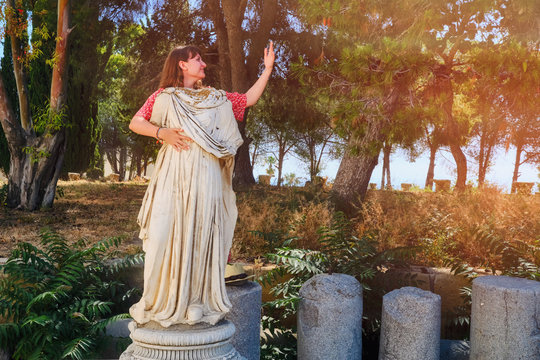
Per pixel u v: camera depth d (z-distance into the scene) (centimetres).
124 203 1312
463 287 607
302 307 500
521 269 581
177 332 313
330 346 484
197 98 327
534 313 455
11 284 495
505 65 705
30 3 1453
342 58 780
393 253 584
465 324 619
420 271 623
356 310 492
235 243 731
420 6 758
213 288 327
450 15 753
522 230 789
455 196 1116
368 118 816
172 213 318
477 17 752
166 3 1902
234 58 1603
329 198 1022
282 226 838
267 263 657
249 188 1644
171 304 317
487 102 912
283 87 1894
